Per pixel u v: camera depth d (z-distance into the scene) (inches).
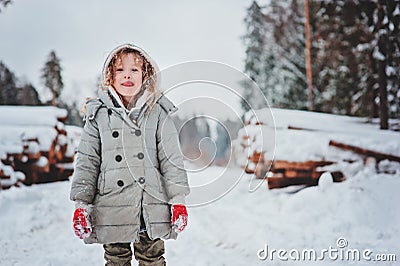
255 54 1218.0
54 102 1593.3
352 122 418.0
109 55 125.0
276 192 319.0
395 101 487.5
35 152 414.0
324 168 322.0
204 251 206.8
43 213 296.7
